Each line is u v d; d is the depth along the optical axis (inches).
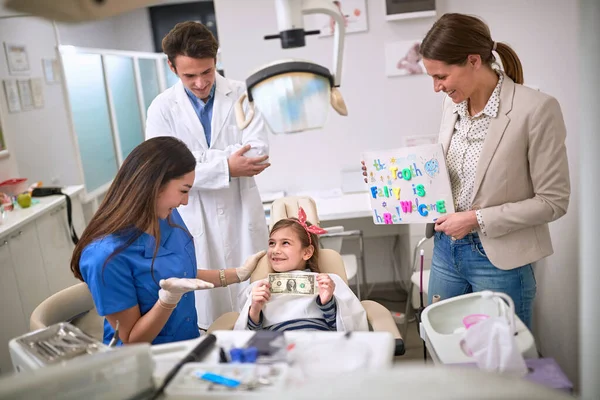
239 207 90.5
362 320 69.6
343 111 48.8
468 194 65.9
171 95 87.6
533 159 60.2
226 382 40.6
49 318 66.7
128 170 60.4
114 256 57.8
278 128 47.1
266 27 123.5
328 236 106.4
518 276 64.5
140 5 31.0
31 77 154.8
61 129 167.0
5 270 100.9
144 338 58.1
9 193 122.3
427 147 66.0
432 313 58.4
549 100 58.9
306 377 40.7
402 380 28.7
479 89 62.3
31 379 35.2
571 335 77.4
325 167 131.8
